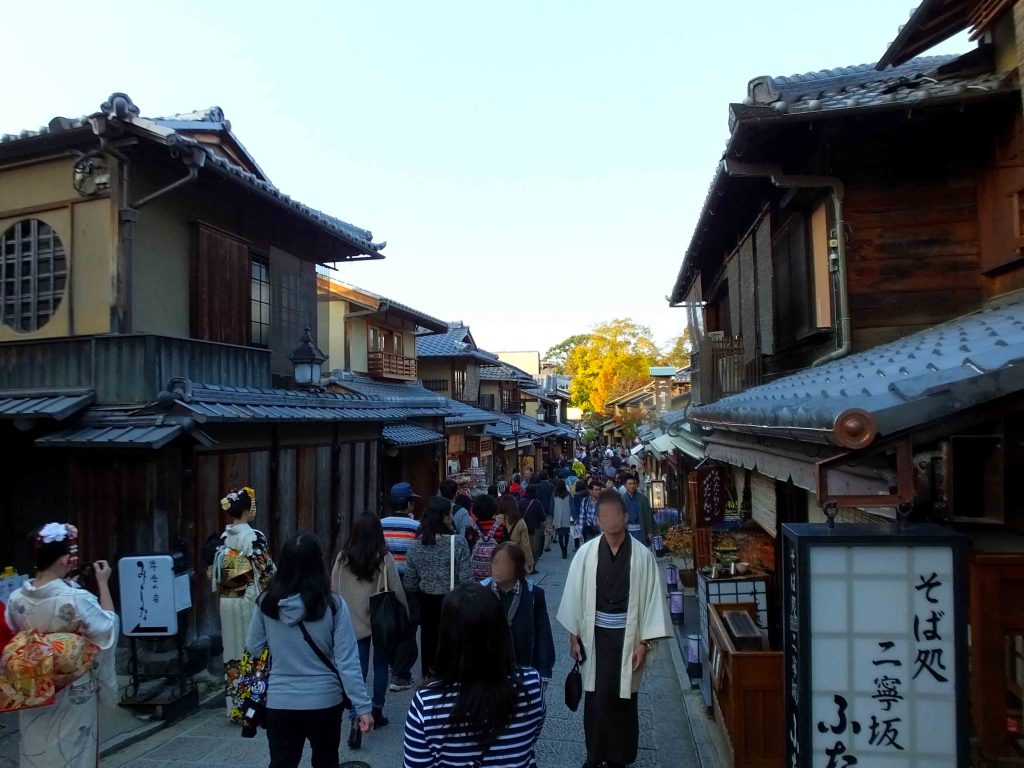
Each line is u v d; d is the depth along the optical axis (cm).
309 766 530
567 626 478
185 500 731
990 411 276
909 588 284
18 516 785
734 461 585
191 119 1158
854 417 263
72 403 719
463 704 235
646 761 539
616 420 4450
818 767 285
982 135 668
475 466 2558
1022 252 600
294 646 383
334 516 1099
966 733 279
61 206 861
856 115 646
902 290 687
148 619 616
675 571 1071
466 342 3288
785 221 848
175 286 927
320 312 1869
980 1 639
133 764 525
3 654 376
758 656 480
